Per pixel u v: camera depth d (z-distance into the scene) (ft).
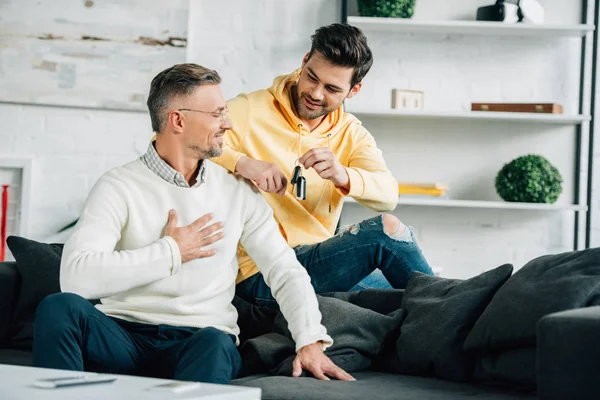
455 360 8.00
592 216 16.15
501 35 16.17
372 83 16.17
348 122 10.71
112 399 4.98
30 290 10.58
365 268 9.66
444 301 8.36
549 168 15.38
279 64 16.14
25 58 15.75
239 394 5.33
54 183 15.83
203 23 16.12
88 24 15.80
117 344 7.46
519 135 16.17
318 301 8.86
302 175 10.11
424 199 15.21
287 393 7.00
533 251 16.12
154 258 7.55
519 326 7.40
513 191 15.35
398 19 15.35
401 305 9.02
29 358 9.70
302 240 10.07
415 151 16.17
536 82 16.19
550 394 6.01
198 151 8.14
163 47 15.85
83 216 7.86
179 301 7.93
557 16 16.21
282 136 10.25
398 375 8.30
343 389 7.16
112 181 8.05
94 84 15.80
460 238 16.16
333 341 8.27
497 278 8.30
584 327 5.90
